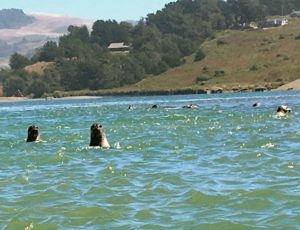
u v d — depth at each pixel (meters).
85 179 22.16
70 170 24.77
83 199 18.36
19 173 24.61
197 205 16.80
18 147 35.62
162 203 17.27
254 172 21.98
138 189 19.62
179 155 28.47
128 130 45.53
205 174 22.08
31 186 21.14
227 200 17.19
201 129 43.19
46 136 42.94
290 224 14.23
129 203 17.52
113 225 15.02
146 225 14.83
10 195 19.59
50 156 29.62
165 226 14.67
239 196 17.59
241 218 15.07
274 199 16.98
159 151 30.55
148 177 21.98
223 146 31.34
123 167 24.98
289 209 15.71
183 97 175.12
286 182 19.56
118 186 20.36
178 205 16.91
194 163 25.33
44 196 19.12
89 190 19.78
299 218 14.70
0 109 133.75
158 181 20.94
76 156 29.52
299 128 39.47
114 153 30.34
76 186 20.69
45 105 153.25
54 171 24.67
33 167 26.31
